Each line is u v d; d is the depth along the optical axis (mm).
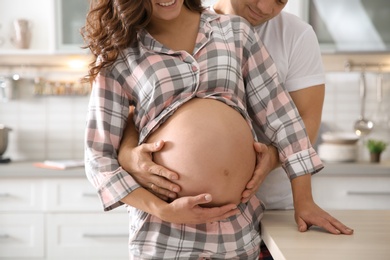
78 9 3559
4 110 3879
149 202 1406
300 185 1544
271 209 1809
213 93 1487
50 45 3613
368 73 3838
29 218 3367
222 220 1470
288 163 1562
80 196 3361
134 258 1469
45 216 3367
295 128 1560
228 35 1539
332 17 3490
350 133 3793
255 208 1579
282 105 1569
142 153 1436
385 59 3805
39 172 3336
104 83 1517
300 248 1277
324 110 3865
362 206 3342
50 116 3900
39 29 3719
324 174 3318
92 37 1545
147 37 1500
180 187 1422
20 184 3359
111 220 3369
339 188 3338
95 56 1559
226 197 1433
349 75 3848
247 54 1565
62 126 3900
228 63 1496
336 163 3494
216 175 1416
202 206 1432
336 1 3486
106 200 1453
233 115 1481
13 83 3818
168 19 1469
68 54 3592
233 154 1438
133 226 1501
